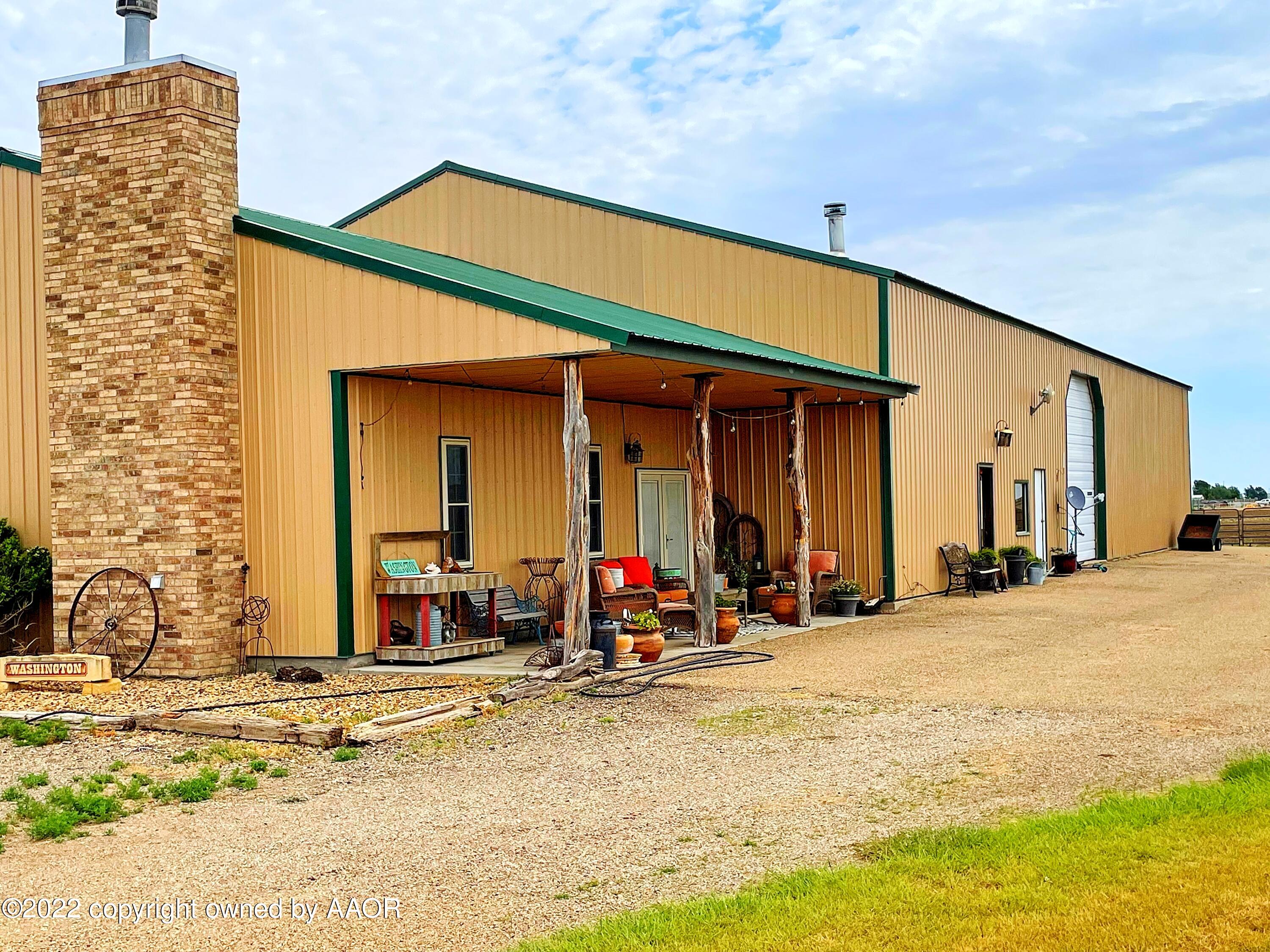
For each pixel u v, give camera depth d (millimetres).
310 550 12867
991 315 23438
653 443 19078
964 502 21859
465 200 21297
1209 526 36969
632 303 19797
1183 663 12289
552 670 11586
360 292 12680
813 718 9859
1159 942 4664
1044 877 5469
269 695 11398
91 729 9734
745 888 5746
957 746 8672
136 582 12734
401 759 8812
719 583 17391
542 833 6844
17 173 14109
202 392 12703
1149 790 7160
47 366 13953
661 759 8633
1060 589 22203
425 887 5945
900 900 5289
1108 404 31609
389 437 13516
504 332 12016
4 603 13445
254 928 5430
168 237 12695
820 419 19188
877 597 18609
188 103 12688
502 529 15578
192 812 7430
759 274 18969
